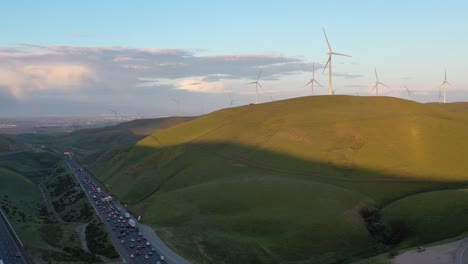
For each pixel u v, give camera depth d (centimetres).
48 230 11869
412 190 12344
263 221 10188
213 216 11019
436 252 6631
